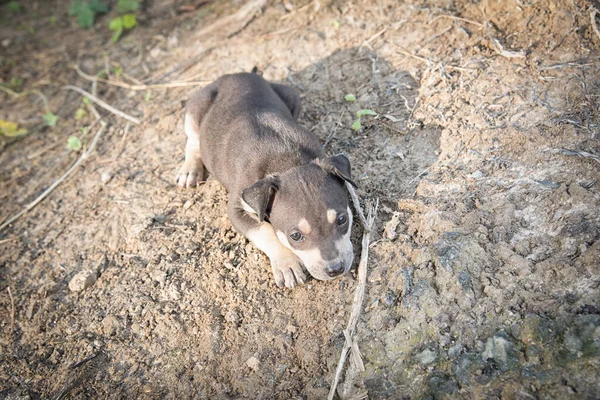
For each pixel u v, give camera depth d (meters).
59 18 1.15
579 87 0.66
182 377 0.60
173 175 0.78
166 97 0.91
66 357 0.65
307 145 0.66
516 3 0.76
